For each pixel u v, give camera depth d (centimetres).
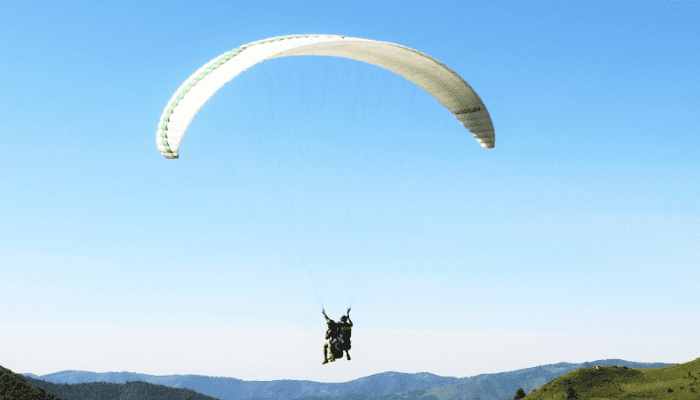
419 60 3484
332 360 2827
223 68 3106
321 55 3278
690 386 15200
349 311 2873
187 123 3266
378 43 3225
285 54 3047
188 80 3225
